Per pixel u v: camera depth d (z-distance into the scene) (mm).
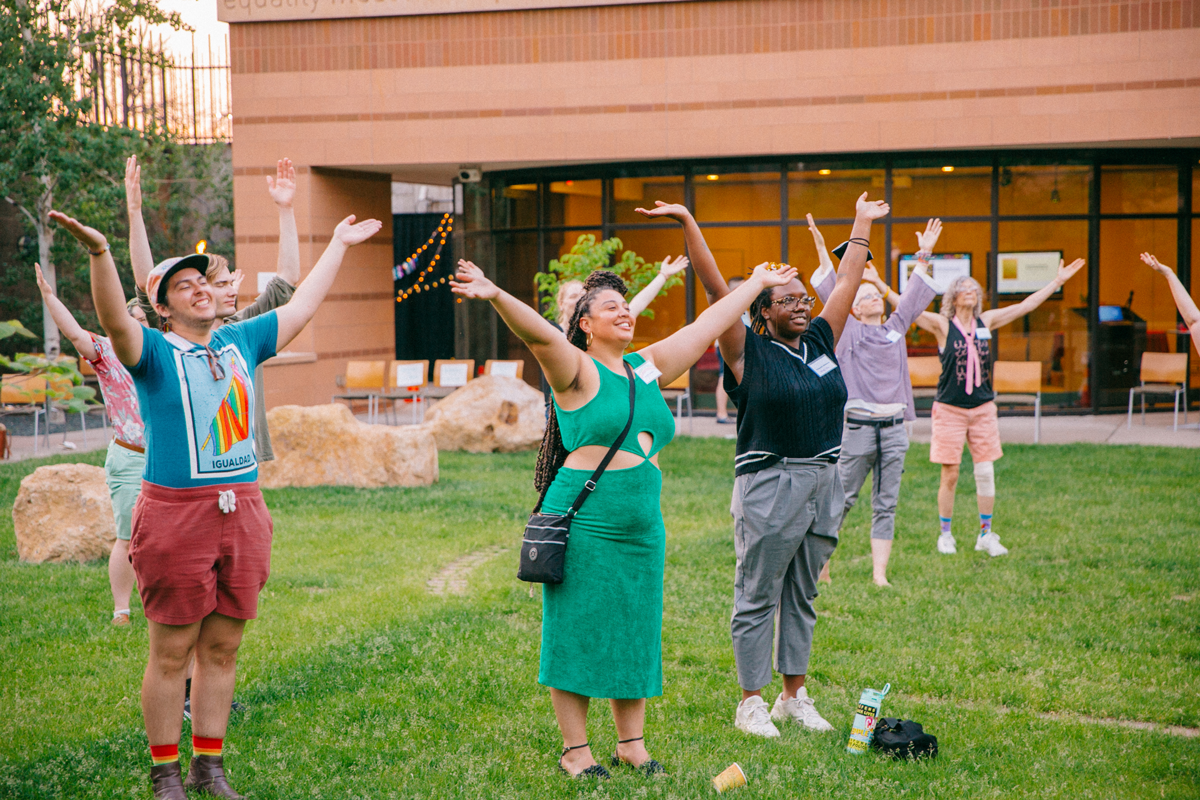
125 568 5500
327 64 15781
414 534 7801
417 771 3637
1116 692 4457
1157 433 13266
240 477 3385
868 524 8102
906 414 6336
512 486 9844
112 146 16266
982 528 7180
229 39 15992
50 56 15289
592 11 14961
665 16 14758
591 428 3438
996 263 14969
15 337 18609
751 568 4027
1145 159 14953
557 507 3514
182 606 3256
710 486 9844
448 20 15375
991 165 14820
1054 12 13688
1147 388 13719
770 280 3877
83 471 7234
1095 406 15172
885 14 14156
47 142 15281
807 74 14445
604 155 15094
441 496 9258
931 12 14031
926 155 14859
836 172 15031
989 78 13953
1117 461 10750
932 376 14508
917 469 10688
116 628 5406
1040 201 14906
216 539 3303
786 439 3955
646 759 3672
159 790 3320
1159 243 15102
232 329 3510
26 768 3619
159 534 3223
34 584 6289
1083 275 15023
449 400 12477
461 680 4559
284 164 4328
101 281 2979
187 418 3256
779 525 3945
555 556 3439
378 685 4512
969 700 4465
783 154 14859
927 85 14141
